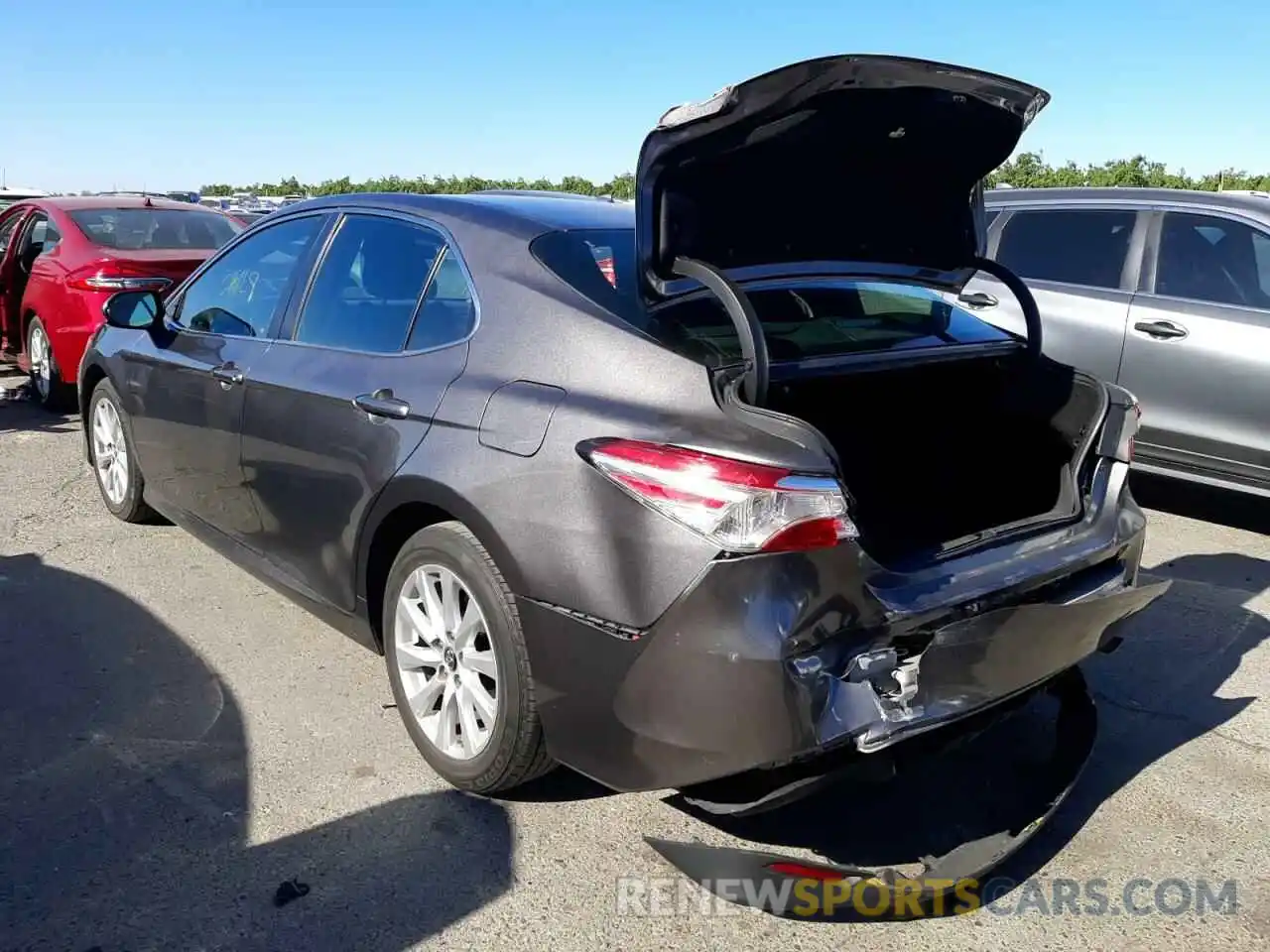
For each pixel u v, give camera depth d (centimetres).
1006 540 284
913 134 290
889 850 283
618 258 308
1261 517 607
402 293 336
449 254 325
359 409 322
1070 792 305
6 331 852
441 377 302
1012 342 347
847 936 255
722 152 265
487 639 289
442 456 288
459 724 300
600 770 259
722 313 288
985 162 312
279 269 398
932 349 317
